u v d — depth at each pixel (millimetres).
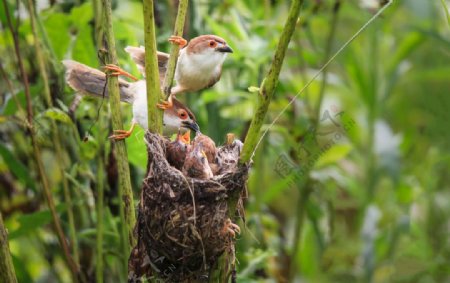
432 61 14273
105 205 9930
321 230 13352
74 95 9594
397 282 13703
